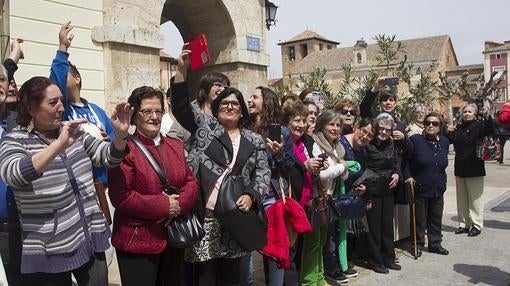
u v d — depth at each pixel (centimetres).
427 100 943
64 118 379
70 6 709
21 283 299
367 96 646
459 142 746
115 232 324
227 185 346
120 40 767
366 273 560
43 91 285
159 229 323
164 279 348
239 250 359
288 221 415
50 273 286
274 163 416
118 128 287
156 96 335
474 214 740
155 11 841
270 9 1136
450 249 663
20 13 644
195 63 399
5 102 321
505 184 1298
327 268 530
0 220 296
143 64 815
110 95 761
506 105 528
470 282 522
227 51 1052
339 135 518
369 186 551
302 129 461
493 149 745
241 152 364
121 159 297
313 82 923
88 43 734
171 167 330
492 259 609
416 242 623
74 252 285
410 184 611
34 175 259
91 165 307
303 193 448
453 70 4975
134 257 321
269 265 430
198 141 367
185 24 1099
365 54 4622
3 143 279
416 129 682
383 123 567
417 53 4831
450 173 1612
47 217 279
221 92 379
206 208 353
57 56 364
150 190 318
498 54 5034
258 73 1111
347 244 576
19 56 389
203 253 349
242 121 390
